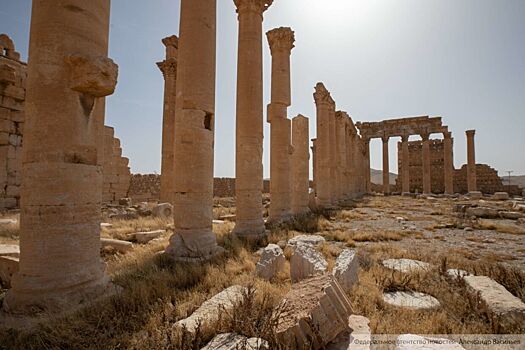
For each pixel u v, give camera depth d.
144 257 7.75
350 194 35.91
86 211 4.95
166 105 19.53
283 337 3.37
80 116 4.97
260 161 12.19
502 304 4.44
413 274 6.09
